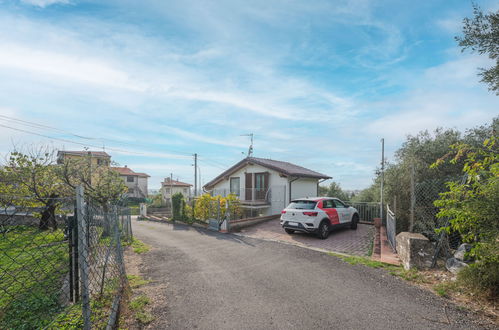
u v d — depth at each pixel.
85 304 2.71
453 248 6.36
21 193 8.05
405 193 10.39
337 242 9.09
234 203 13.95
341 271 5.82
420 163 10.37
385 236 9.85
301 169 19.56
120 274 4.44
